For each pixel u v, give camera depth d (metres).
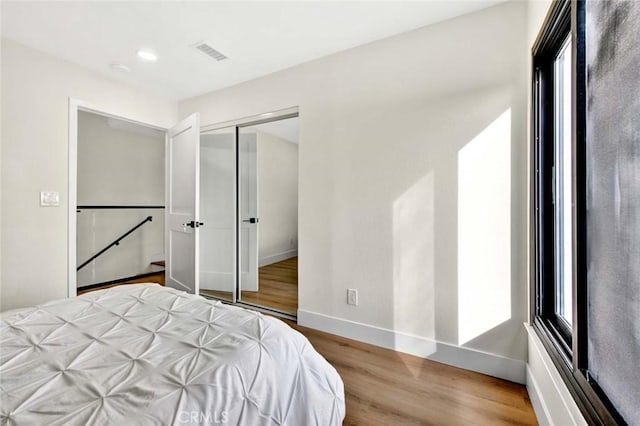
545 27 1.28
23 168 2.16
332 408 1.08
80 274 3.67
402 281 2.00
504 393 1.56
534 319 1.50
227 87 2.92
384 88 2.07
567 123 1.37
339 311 2.27
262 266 4.81
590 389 0.83
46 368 0.81
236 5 1.74
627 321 0.68
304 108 2.43
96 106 2.59
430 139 1.90
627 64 0.67
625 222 0.68
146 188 4.40
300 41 2.12
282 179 5.33
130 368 0.81
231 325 1.10
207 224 3.41
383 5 1.74
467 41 1.79
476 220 1.76
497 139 1.71
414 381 1.67
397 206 2.02
